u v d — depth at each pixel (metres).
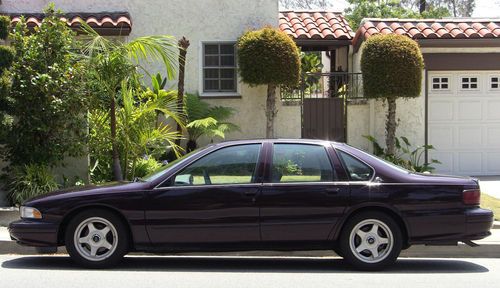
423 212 6.99
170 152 14.31
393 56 13.47
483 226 7.05
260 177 7.09
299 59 14.04
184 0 15.15
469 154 15.37
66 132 11.01
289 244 7.04
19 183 10.61
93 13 14.93
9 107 10.62
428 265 7.83
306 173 7.14
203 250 7.05
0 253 8.45
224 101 15.19
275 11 15.30
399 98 14.80
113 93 11.07
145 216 6.97
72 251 7.11
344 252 7.09
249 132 15.23
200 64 15.20
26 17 14.69
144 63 14.93
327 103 15.12
